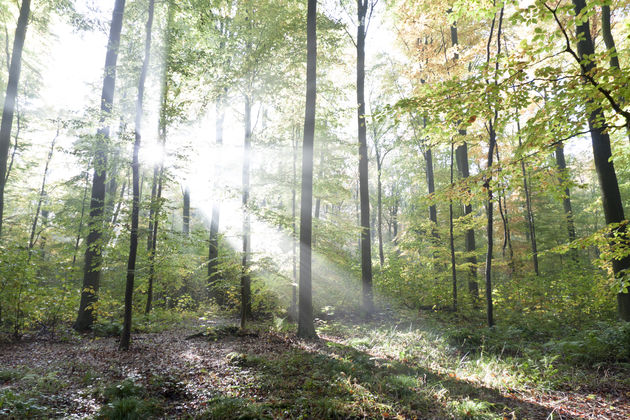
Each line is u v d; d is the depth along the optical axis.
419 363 7.77
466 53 11.31
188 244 11.02
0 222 11.46
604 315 10.11
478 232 23.09
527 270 16.22
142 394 5.58
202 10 12.16
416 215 21.56
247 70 12.04
